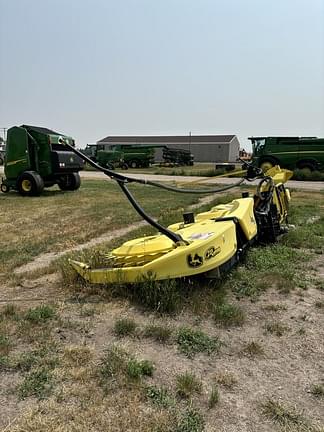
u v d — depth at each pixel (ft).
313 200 40.11
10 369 8.56
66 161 44.65
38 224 26.78
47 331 10.24
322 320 11.18
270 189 19.69
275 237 19.22
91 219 28.58
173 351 9.41
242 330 10.54
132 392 7.77
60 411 7.22
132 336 10.05
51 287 13.58
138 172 101.76
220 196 42.39
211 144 240.94
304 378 8.37
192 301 11.86
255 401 7.59
